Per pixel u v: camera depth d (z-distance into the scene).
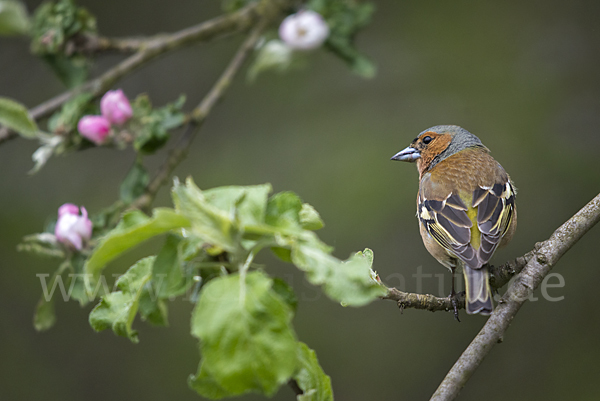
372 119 12.95
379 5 13.81
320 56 13.46
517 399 11.27
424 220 7.46
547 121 12.57
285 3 9.71
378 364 11.47
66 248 6.84
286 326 3.04
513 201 7.37
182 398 11.36
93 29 9.04
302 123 13.09
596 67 12.95
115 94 7.65
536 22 13.55
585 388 11.02
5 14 8.60
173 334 11.66
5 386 11.26
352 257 3.28
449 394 4.95
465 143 8.48
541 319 11.60
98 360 11.62
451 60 13.35
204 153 13.12
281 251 3.44
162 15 13.50
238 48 13.66
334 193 12.09
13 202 12.09
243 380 3.01
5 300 11.46
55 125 8.27
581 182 11.91
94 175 12.60
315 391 3.69
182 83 13.70
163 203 12.33
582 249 11.72
